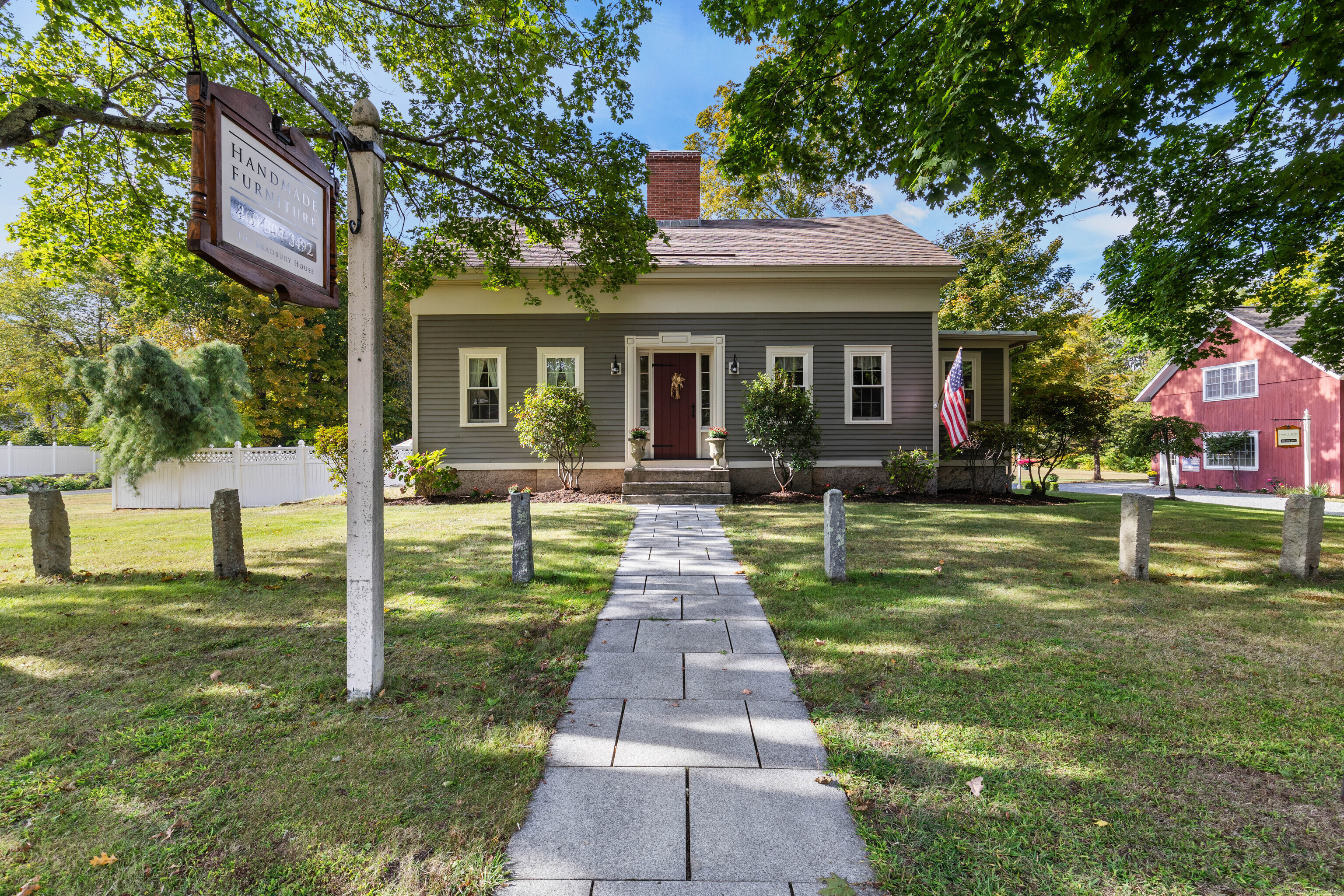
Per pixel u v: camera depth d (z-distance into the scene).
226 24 2.29
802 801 2.12
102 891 1.68
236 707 2.85
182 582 5.29
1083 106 6.03
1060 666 3.35
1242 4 5.32
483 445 12.20
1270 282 9.09
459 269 11.04
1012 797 2.13
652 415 13.23
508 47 7.44
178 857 1.81
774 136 6.45
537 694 3.05
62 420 26.39
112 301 26.69
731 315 12.23
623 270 10.15
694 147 20.56
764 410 11.21
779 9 5.57
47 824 1.97
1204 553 6.50
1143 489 20.59
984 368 13.56
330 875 1.74
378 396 3.02
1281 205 7.22
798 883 1.71
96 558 6.36
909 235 13.95
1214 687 3.08
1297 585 5.16
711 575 5.56
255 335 22.23
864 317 12.23
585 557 6.22
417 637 3.84
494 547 6.80
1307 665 3.37
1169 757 2.41
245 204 2.39
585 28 7.50
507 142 8.42
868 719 2.75
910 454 11.83
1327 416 17.45
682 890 1.68
